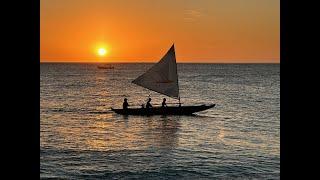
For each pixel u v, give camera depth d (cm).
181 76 14300
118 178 1955
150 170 2089
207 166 2166
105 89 8775
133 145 2894
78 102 6156
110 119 4278
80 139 3131
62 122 4141
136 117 4109
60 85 9669
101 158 2394
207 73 16738
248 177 1923
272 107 5650
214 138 3250
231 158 2389
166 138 3234
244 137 3300
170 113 4053
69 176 1962
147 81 4041
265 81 11588
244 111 5209
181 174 2006
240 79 12519
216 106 5772
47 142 2955
